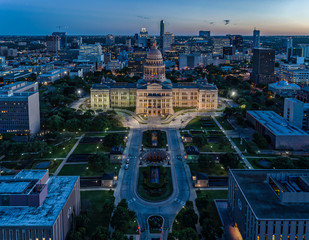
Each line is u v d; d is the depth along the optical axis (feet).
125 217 561.84
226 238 542.16
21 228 453.58
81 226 554.46
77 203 598.75
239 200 545.85
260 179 581.12
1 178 570.05
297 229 458.50
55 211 493.36
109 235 523.70
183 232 511.81
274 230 457.68
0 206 507.71
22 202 506.89
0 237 456.45
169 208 644.69
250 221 483.10
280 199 508.12
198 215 609.83
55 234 466.29
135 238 547.90
